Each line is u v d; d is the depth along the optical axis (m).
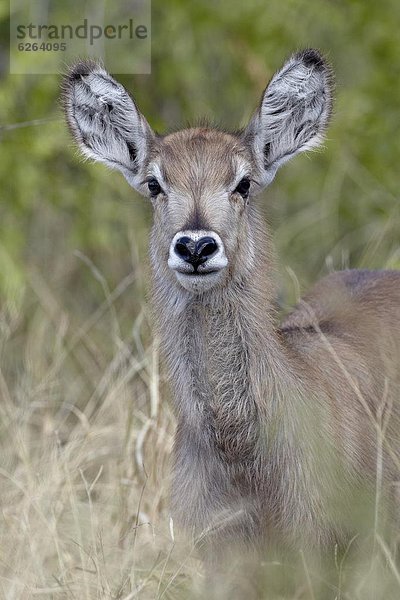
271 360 9.46
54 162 15.42
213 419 9.52
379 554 9.57
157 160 9.88
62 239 15.66
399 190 15.40
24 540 10.52
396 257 13.62
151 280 10.00
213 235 9.22
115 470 11.62
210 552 9.66
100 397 13.11
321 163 15.99
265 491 9.49
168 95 16.22
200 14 15.61
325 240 15.59
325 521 9.40
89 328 14.48
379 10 15.80
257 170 10.23
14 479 11.38
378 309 10.67
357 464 9.62
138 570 10.11
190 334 9.60
